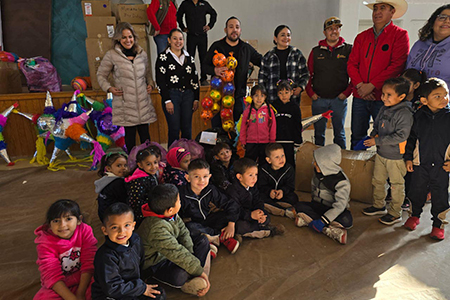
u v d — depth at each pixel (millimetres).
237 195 2490
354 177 3010
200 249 2018
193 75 3668
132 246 1636
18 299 1880
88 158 4648
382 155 2623
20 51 5590
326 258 2193
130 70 3490
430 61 2770
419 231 2492
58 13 5703
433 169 2314
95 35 4680
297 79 3650
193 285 1822
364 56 3410
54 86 4809
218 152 2857
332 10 6188
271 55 3629
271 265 2141
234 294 1868
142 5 4910
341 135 3986
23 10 5559
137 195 2236
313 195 2676
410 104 2461
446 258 2139
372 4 3250
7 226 2752
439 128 2250
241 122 3426
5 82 4758
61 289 1648
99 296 1569
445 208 2320
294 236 2502
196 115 5098
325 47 3738
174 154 2689
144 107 3668
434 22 2705
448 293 1812
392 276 1975
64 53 5840
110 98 4645
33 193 3457
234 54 3664
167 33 4977
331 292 1854
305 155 3277
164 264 1923
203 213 2357
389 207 2809
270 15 6199
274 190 2836
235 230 2396
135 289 1596
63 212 1664
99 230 2650
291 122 3182
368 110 3590
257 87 3090
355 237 2451
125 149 4484
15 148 4723
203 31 5133
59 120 4203
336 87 3781
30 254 2340
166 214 1840
